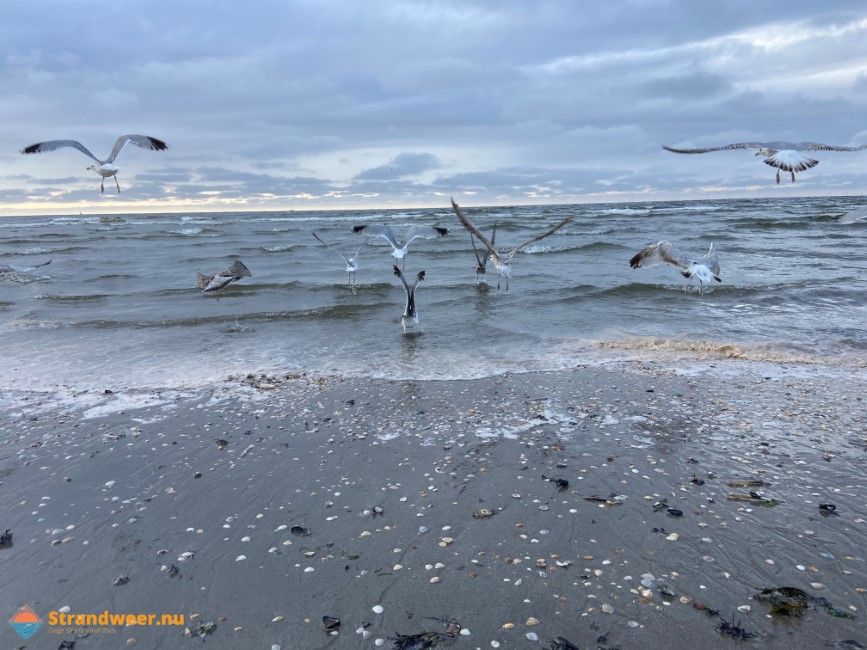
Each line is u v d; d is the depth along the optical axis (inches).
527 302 676.7
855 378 397.7
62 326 595.2
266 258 1185.4
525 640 170.4
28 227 2716.5
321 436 316.8
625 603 184.1
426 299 708.7
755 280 793.6
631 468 273.1
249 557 211.8
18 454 297.6
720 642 167.5
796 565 199.8
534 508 240.1
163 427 331.9
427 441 308.2
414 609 183.9
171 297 759.1
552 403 360.5
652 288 733.3
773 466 272.1
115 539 224.1
